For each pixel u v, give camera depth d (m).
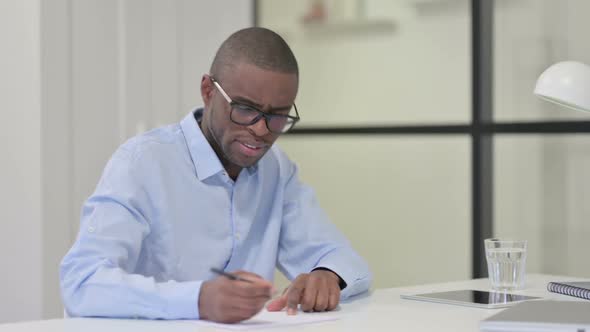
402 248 3.23
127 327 1.25
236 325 1.26
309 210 1.86
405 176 3.21
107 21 3.02
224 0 3.46
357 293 1.62
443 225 3.12
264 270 1.80
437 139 3.12
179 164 1.68
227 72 1.57
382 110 3.29
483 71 2.98
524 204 2.93
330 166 3.42
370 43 3.31
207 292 1.29
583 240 2.80
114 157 1.65
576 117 2.79
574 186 2.81
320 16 3.44
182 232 1.67
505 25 2.95
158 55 3.20
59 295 2.87
